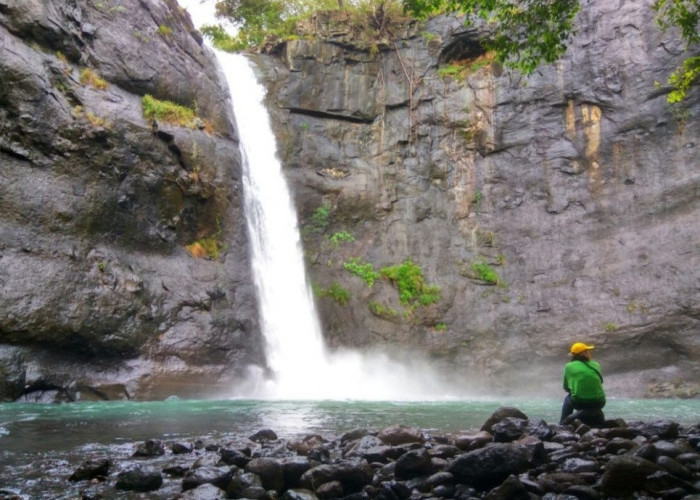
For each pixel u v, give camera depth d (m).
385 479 5.86
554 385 24.03
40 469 6.52
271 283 24.59
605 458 6.27
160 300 18.83
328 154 28.91
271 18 35.69
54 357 16.11
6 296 15.30
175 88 22.20
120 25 21.03
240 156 24.52
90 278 17.23
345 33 30.17
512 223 27.22
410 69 29.97
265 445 7.66
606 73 26.78
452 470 5.68
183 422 11.07
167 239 20.20
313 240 27.44
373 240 28.33
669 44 25.83
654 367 23.30
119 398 16.66
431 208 28.48
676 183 24.91
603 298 24.72
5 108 16.70
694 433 8.30
